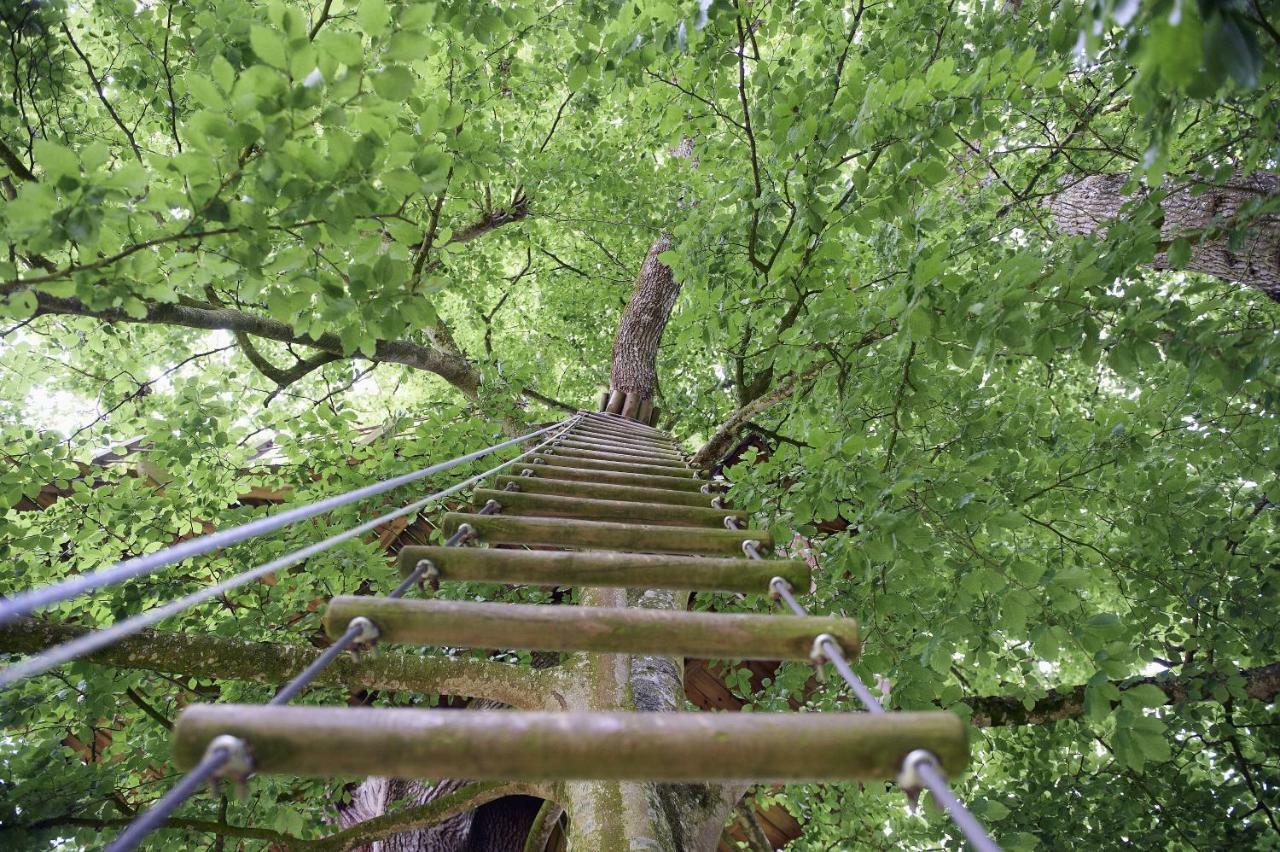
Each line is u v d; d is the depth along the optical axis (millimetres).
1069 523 4773
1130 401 4238
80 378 5844
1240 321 2867
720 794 2916
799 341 3697
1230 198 3672
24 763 3061
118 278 2076
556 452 3877
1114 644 2729
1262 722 4457
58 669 3338
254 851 3938
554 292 10812
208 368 5062
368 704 5031
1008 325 2480
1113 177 4672
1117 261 2684
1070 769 5109
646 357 7867
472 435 5375
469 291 9133
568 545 2176
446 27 3867
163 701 4199
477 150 3078
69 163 1810
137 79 4141
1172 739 4512
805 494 3463
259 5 3129
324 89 1945
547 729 891
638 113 6594
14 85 3432
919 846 5469
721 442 4727
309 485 4699
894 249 3709
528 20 3512
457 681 3072
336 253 2525
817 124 3123
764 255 3934
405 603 1333
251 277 2256
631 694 2998
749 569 1813
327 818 4383
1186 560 4289
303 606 4473
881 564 3379
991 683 6219
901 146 2975
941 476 3203
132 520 3979
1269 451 3816
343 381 6770
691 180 6512
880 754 912
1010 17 3527
